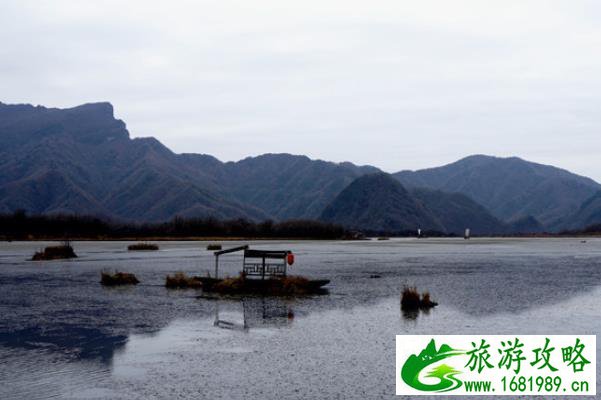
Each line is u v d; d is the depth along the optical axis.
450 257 71.31
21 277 43.50
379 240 167.62
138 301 31.27
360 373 16.72
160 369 17.08
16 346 20.06
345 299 31.95
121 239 126.69
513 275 45.94
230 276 43.62
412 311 27.56
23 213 140.50
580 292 34.53
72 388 15.23
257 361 18.00
